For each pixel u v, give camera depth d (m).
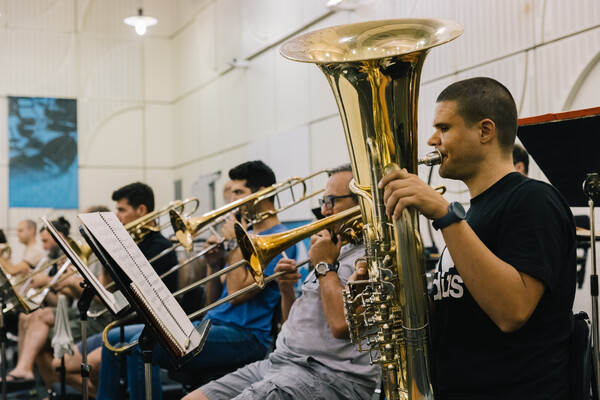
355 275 2.15
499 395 1.69
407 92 1.71
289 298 3.03
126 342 3.32
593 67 4.00
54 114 10.30
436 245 4.69
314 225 2.34
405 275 1.67
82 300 2.77
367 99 1.71
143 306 1.92
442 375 1.79
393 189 1.60
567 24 4.14
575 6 4.08
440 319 1.85
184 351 1.97
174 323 2.01
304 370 2.52
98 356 3.93
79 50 10.48
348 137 1.79
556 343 1.69
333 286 2.43
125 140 10.70
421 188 1.58
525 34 4.41
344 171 2.68
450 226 1.56
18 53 10.16
